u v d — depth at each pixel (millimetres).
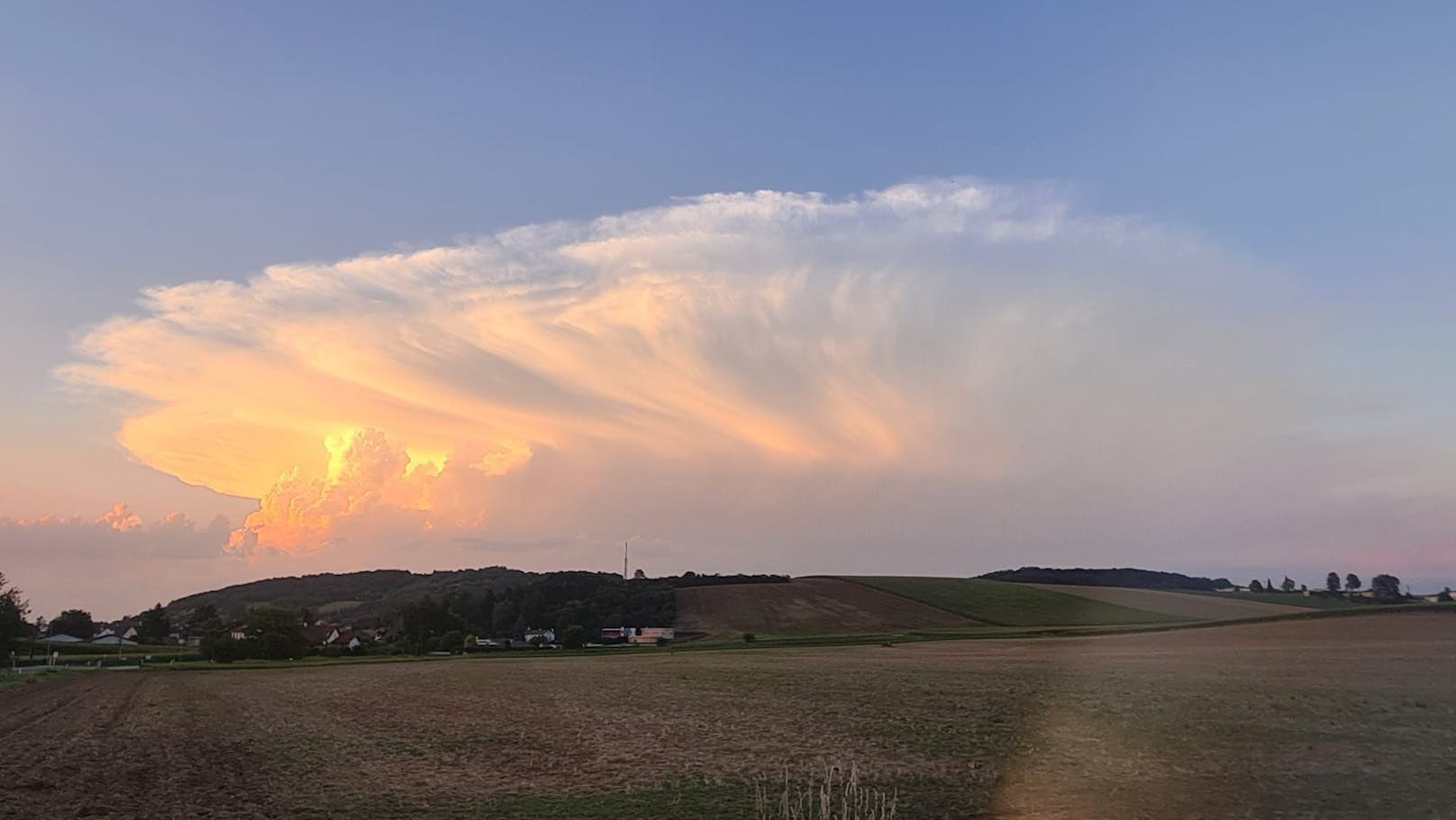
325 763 26422
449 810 19672
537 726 34750
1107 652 70062
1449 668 48969
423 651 130250
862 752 26547
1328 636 78062
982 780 21875
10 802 20797
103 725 37688
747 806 19578
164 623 179250
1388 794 19141
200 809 19953
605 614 140375
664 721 35531
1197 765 22844
